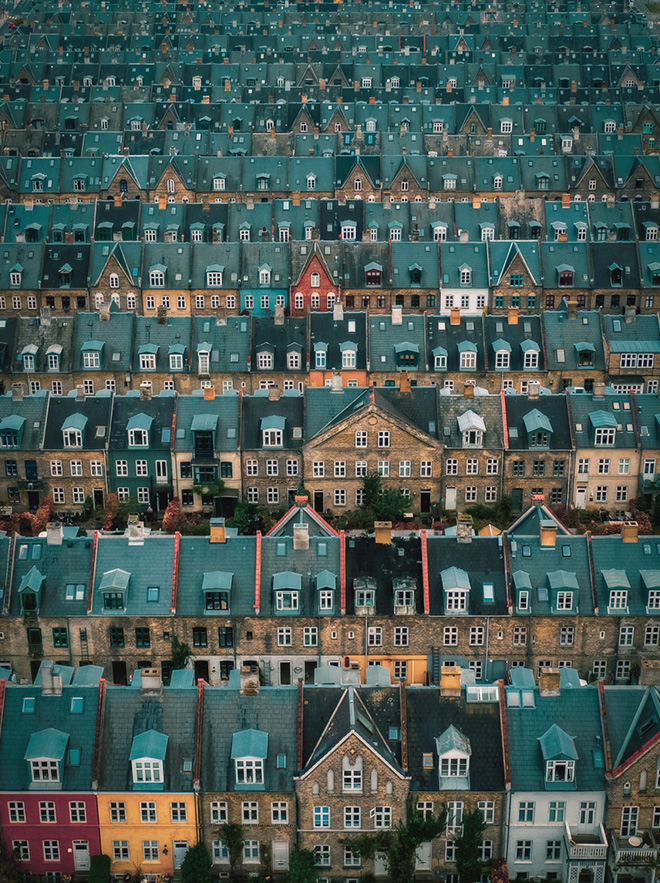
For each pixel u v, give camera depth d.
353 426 156.62
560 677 109.62
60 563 128.00
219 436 159.75
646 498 161.75
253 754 102.56
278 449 159.00
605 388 166.38
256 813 104.19
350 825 104.38
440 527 156.12
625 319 189.38
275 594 125.06
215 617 125.44
